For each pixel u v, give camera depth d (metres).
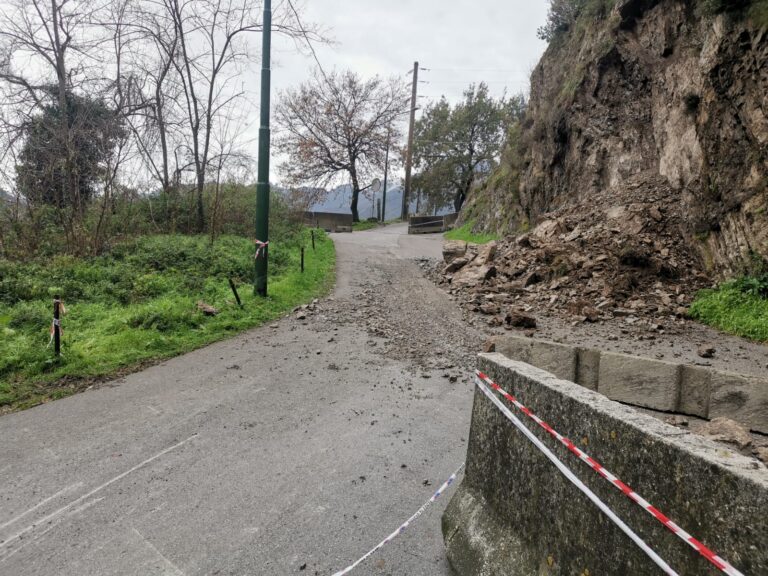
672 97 15.09
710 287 10.41
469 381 6.46
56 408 5.46
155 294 10.59
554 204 20.95
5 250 12.25
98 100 16.44
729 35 10.40
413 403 5.69
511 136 29.25
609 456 2.00
